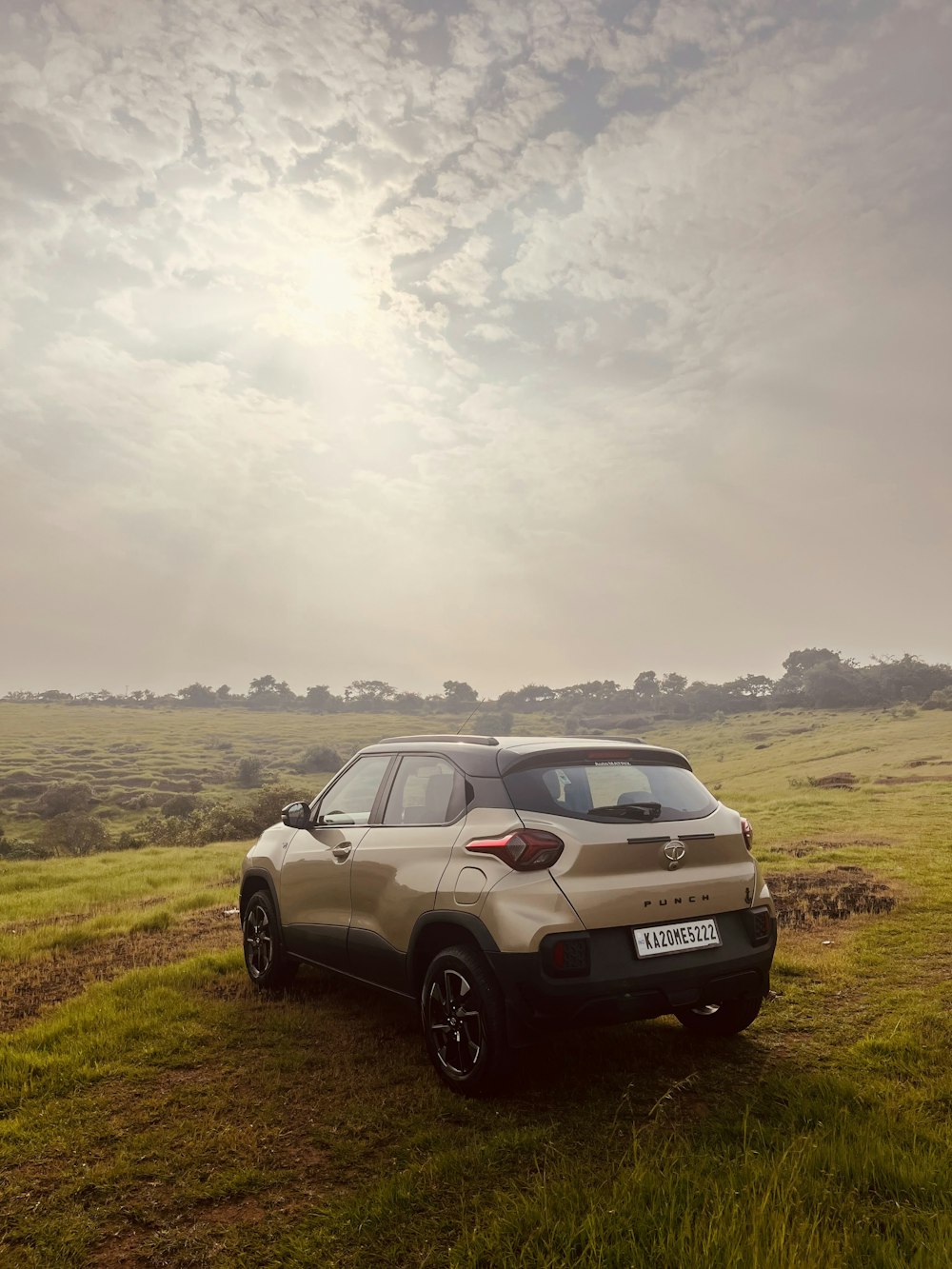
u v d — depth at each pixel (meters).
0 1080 4.55
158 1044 5.06
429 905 4.46
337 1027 5.36
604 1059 4.70
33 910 11.55
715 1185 3.10
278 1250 2.96
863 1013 5.54
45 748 174.25
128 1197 3.36
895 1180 3.21
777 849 15.16
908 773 54.47
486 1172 3.41
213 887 13.09
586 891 4.04
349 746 183.62
